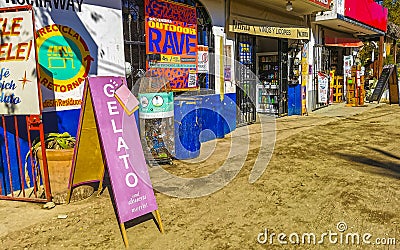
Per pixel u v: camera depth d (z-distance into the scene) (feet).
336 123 32.24
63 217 12.62
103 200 14.24
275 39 35.86
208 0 25.38
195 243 10.81
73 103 16.94
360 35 51.96
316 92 41.91
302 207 13.32
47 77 15.83
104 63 18.28
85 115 12.95
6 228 11.85
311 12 35.53
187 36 24.03
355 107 44.42
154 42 21.52
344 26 42.78
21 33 12.74
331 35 44.93
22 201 14.16
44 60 15.70
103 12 18.08
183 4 23.53
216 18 26.35
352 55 51.70
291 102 37.40
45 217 12.69
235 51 28.96
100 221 12.37
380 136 26.13
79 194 14.23
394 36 59.36
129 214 10.94
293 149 22.33
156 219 12.28
